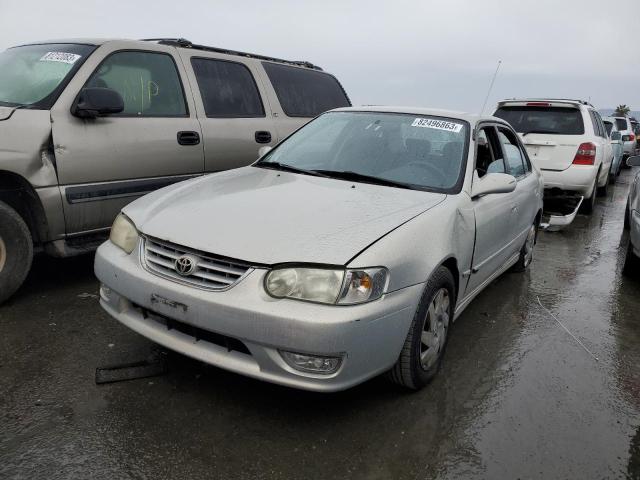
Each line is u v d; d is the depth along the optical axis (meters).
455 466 2.42
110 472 2.24
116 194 4.15
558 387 3.17
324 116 4.27
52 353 3.15
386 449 2.49
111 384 2.86
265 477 2.27
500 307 4.39
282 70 5.91
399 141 3.70
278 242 2.48
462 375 3.22
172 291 2.52
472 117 3.95
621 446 2.65
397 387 2.96
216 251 2.48
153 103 4.52
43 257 4.82
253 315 2.33
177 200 3.07
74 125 3.87
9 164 3.50
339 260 2.38
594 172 8.03
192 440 2.46
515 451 2.55
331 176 3.49
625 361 3.58
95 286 4.20
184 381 2.93
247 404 2.76
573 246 6.72
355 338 2.34
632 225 5.13
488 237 3.67
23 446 2.36
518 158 4.85
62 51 4.26
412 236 2.69
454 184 3.36
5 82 4.18
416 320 2.75
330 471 2.33
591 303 4.64
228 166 5.09
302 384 2.37
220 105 5.07
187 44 5.03
